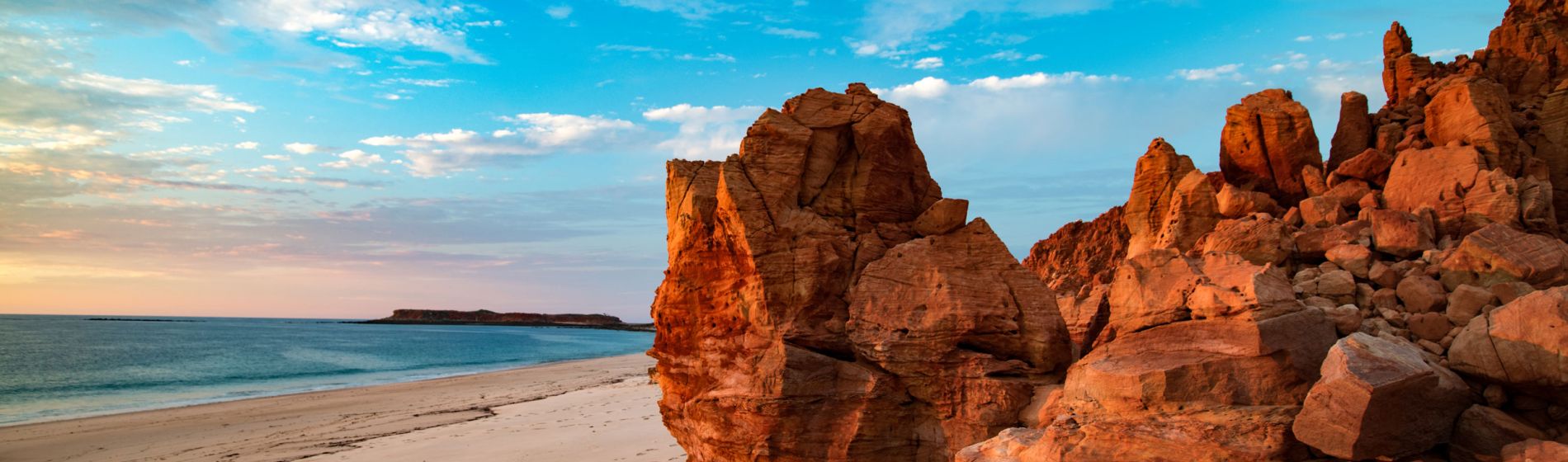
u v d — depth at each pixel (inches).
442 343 6998.0
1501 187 624.7
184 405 2060.8
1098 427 478.3
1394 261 606.9
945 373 612.1
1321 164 829.2
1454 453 440.5
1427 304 528.1
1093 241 1444.4
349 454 1227.2
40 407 2073.1
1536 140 741.3
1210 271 527.5
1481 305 494.9
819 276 636.1
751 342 641.6
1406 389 405.7
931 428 613.0
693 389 695.7
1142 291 551.5
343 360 4416.8
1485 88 697.6
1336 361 421.1
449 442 1284.4
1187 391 482.3
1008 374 611.8
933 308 620.1
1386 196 702.5
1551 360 421.7
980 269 640.4
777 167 664.4
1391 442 414.6
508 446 1210.0
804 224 650.8
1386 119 813.2
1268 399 465.1
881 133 698.2
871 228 691.4
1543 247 522.9
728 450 643.5
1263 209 756.6
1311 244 639.1
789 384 609.6
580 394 2068.2
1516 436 423.5
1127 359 530.9
